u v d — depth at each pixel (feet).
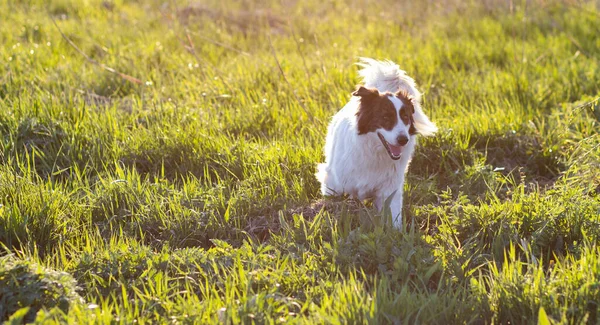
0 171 16.62
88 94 23.34
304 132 21.21
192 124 20.63
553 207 15.24
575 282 11.81
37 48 29.66
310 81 24.09
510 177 19.12
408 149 15.92
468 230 15.03
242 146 19.56
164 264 12.96
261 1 43.96
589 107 21.30
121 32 34.86
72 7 41.96
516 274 12.12
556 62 29.53
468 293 12.39
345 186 16.22
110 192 16.47
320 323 10.70
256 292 12.18
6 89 23.44
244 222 15.98
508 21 37.76
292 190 17.28
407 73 27.25
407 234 13.79
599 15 37.91
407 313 11.13
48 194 15.51
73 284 11.70
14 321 9.66
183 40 32.58
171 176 18.84
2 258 11.81
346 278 12.87
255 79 25.90
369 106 15.28
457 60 29.86
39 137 19.34
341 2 44.39
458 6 41.50
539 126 21.25
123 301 11.79
